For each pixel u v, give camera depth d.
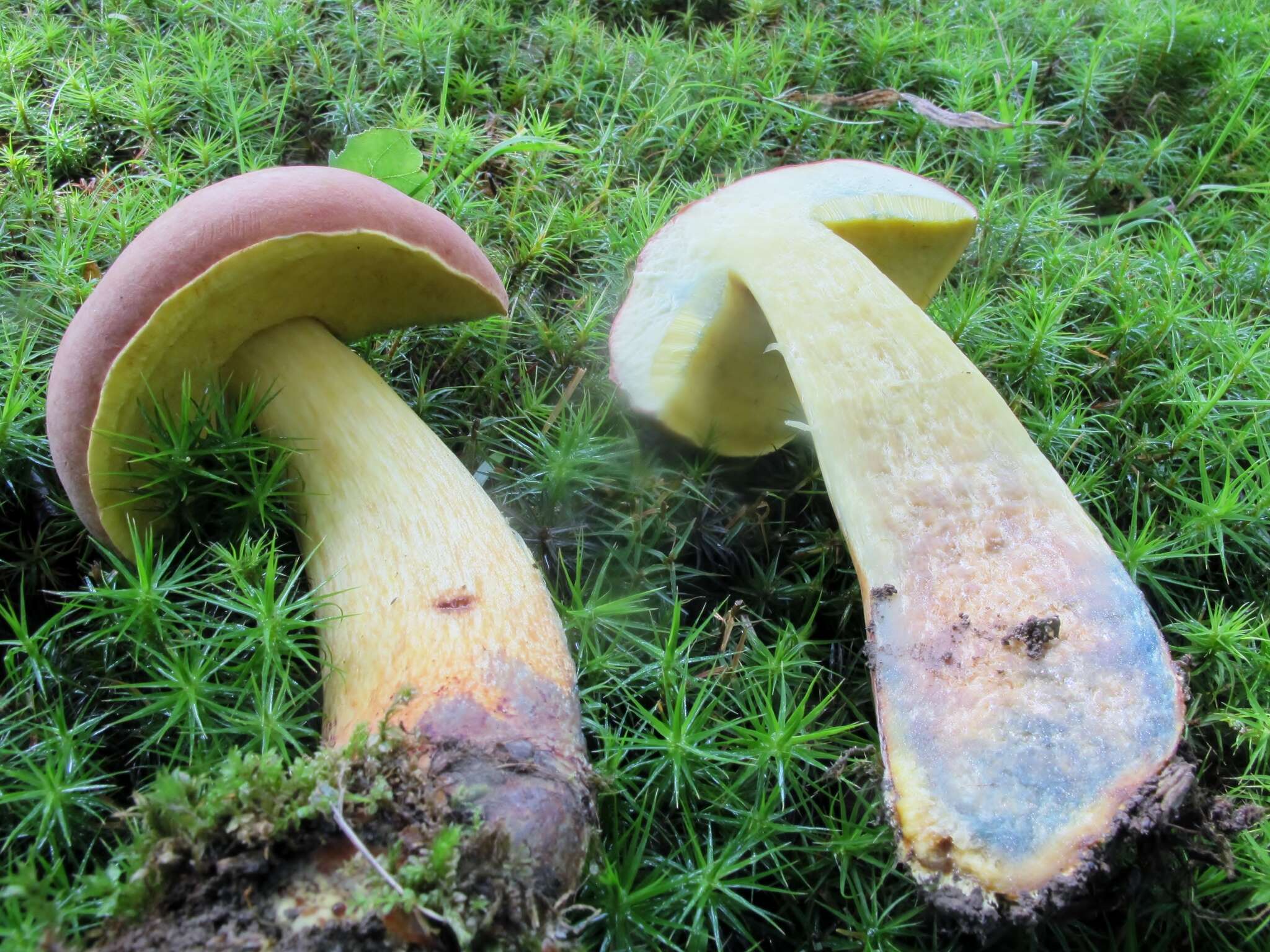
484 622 0.15
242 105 0.26
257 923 0.11
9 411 0.18
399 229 0.16
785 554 0.21
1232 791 0.16
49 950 0.11
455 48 0.31
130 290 0.15
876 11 0.34
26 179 0.25
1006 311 0.25
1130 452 0.22
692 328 0.20
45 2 0.29
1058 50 0.34
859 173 0.20
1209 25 0.34
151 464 0.17
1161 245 0.28
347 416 0.17
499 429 0.22
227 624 0.17
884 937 0.14
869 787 0.15
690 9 0.34
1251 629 0.18
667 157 0.29
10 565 0.18
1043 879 0.13
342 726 0.14
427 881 0.11
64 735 0.14
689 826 0.15
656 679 0.17
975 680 0.14
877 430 0.16
